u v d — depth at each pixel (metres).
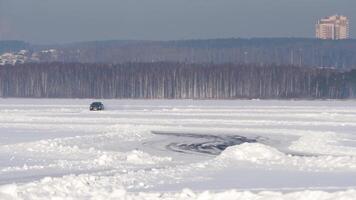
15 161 42.06
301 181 31.95
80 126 73.56
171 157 45.97
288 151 50.09
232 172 35.44
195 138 61.12
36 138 59.84
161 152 49.59
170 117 90.75
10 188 26.70
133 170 36.94
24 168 37.88
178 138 60.97
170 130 69.19
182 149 51.81
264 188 29.55
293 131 68.00
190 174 34.44
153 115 95.50
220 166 37.94
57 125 75.31
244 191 26.66
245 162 39.97
